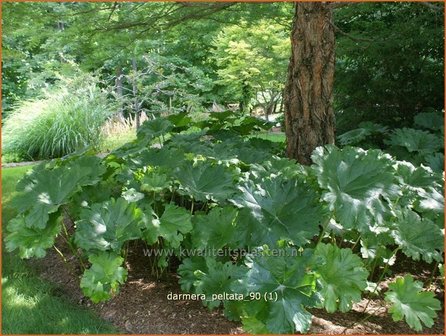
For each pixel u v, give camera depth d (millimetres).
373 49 6191
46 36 5059
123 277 2748
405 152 5262
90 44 5137
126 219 2852
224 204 3129
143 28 5262
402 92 6551
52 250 3951
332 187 2678
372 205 2607
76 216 3330
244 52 11609
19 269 3605
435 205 3191
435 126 5941
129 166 3619
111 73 15148
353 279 2490
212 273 2674
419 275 3521
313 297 2277
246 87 13453
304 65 4031
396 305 2469
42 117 9625
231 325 2727
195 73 13195
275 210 2867
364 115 6691
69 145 9523
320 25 3967
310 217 2777
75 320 2857
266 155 4109
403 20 6473
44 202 3025
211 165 3312
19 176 6770
